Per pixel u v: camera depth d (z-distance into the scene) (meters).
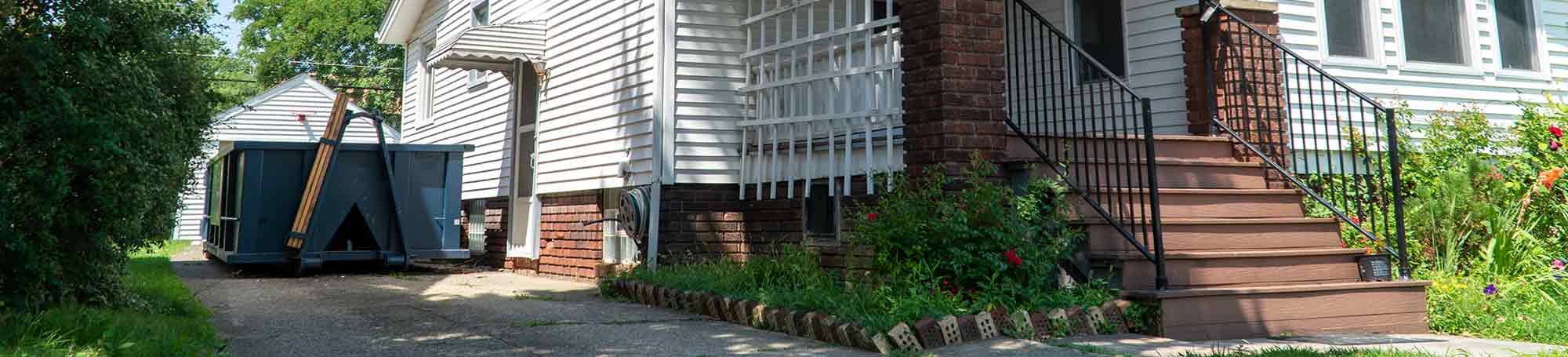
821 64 9.48
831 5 8.95
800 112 9.42
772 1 10.16
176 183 7.57
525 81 13.63
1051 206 7.06
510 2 14.02
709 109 10.23
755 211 9.91
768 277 7.81
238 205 11.94
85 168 6.15
